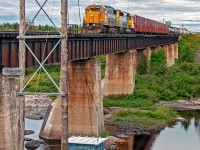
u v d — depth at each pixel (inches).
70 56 1555.1
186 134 1984.5
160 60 3592.5
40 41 1348.4
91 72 1776.6
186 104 2758.4
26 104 2632.9
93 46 1797.5
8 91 1029.2
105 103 2455.7
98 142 1386.6
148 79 3095.5
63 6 1008.9
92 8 2421.3
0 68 1027.9
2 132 1014.4
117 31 2728.8
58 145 1742.1
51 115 1838.1
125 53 2635.3
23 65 1056.2
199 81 3174.2
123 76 2647.6
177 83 3056.1
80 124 1785.2
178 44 4955.7
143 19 3400.6
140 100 2586.1
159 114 2279.8
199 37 5206.7
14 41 1174.3
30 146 1684.3
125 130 2006.6
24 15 1050.1
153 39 3449.8
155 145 1779.0
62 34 1015.6
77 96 1790.1
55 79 3127.5
